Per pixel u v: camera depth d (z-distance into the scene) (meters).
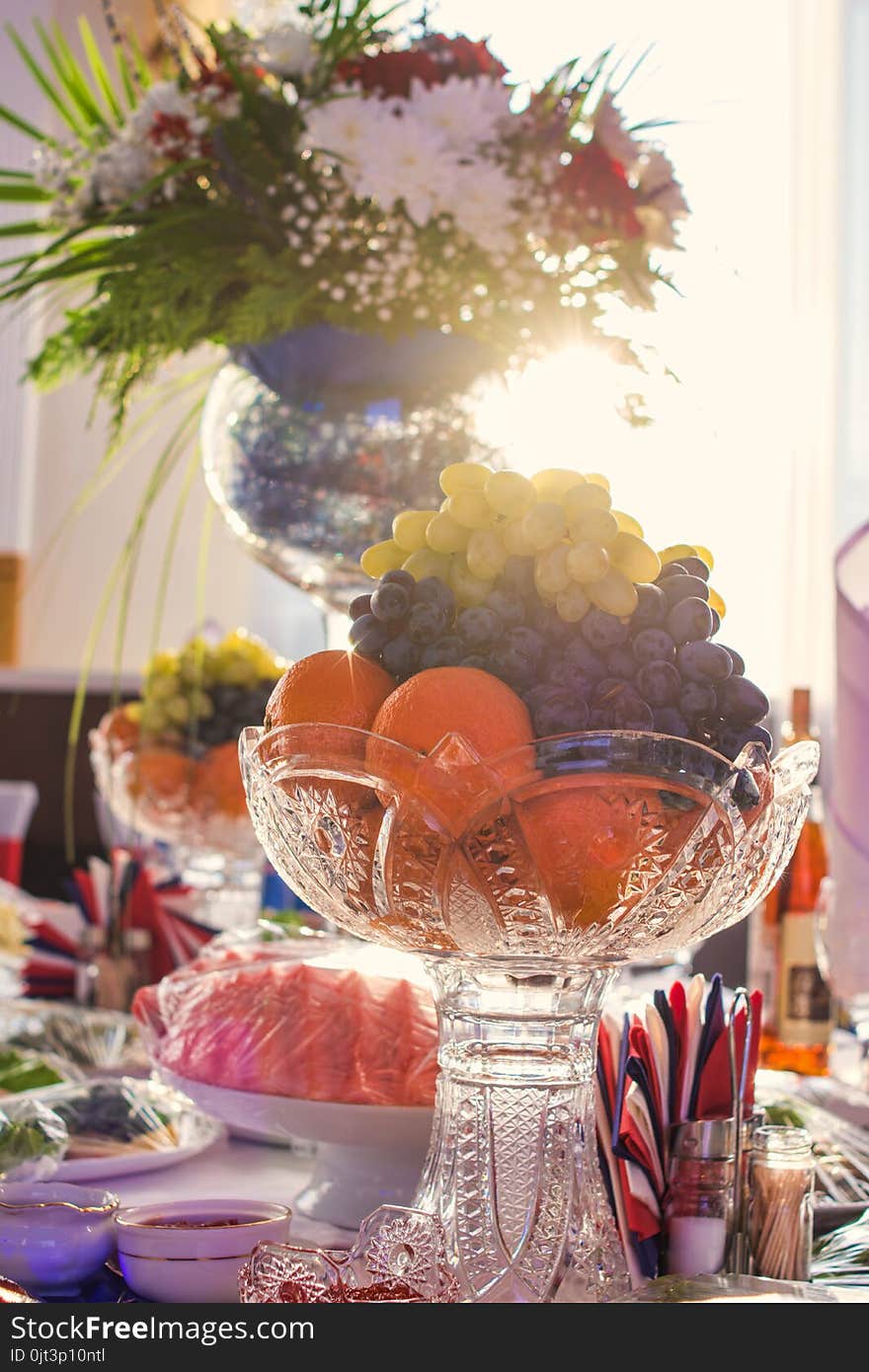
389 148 1.02
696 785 0.50
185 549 4.11
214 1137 0.85
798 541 3.46
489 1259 0.54
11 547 4.20
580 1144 0.57
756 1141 0.62
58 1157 0.75
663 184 1.13
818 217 3.59
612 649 0.54
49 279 1.15
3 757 3.68
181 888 1.41
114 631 4.14
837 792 1.07
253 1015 0.72
